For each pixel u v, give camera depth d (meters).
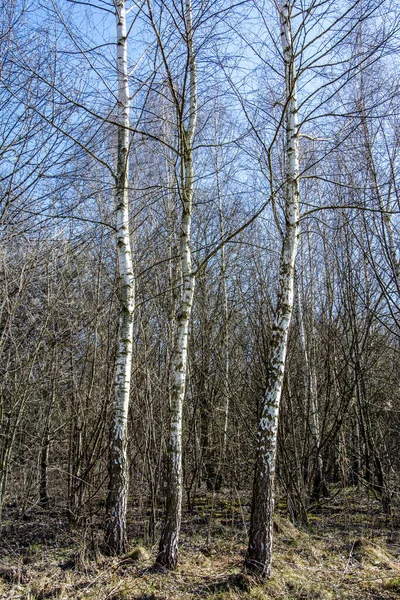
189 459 9.94
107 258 9.05
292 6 5.48
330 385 9.50
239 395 10.21
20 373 7.26
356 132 8.42
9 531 7.34
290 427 8.96
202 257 13.02
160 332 8.99
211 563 5.94
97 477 8.02
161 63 6.11
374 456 9.18
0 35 6.88
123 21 6.70
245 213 12.31
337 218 9.96
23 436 8.30
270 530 5.27
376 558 6.20
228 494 10.11
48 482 9.13
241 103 5.87
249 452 10.30
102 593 5.04
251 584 5.04
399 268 8.80
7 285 6.90
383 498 8.66
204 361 11.20
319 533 7.61
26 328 7.83
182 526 7.91
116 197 6.61
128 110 6.66
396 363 11.33
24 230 7.38
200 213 13.27
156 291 9.35
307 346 10.32
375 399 11.02
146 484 8.75
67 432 8.82
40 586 5.25
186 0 5.95
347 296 10.16
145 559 5.82
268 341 8.67
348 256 9.64
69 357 8.47
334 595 5.03
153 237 8.98
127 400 6.23
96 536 6.44
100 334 8.46
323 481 10.05
